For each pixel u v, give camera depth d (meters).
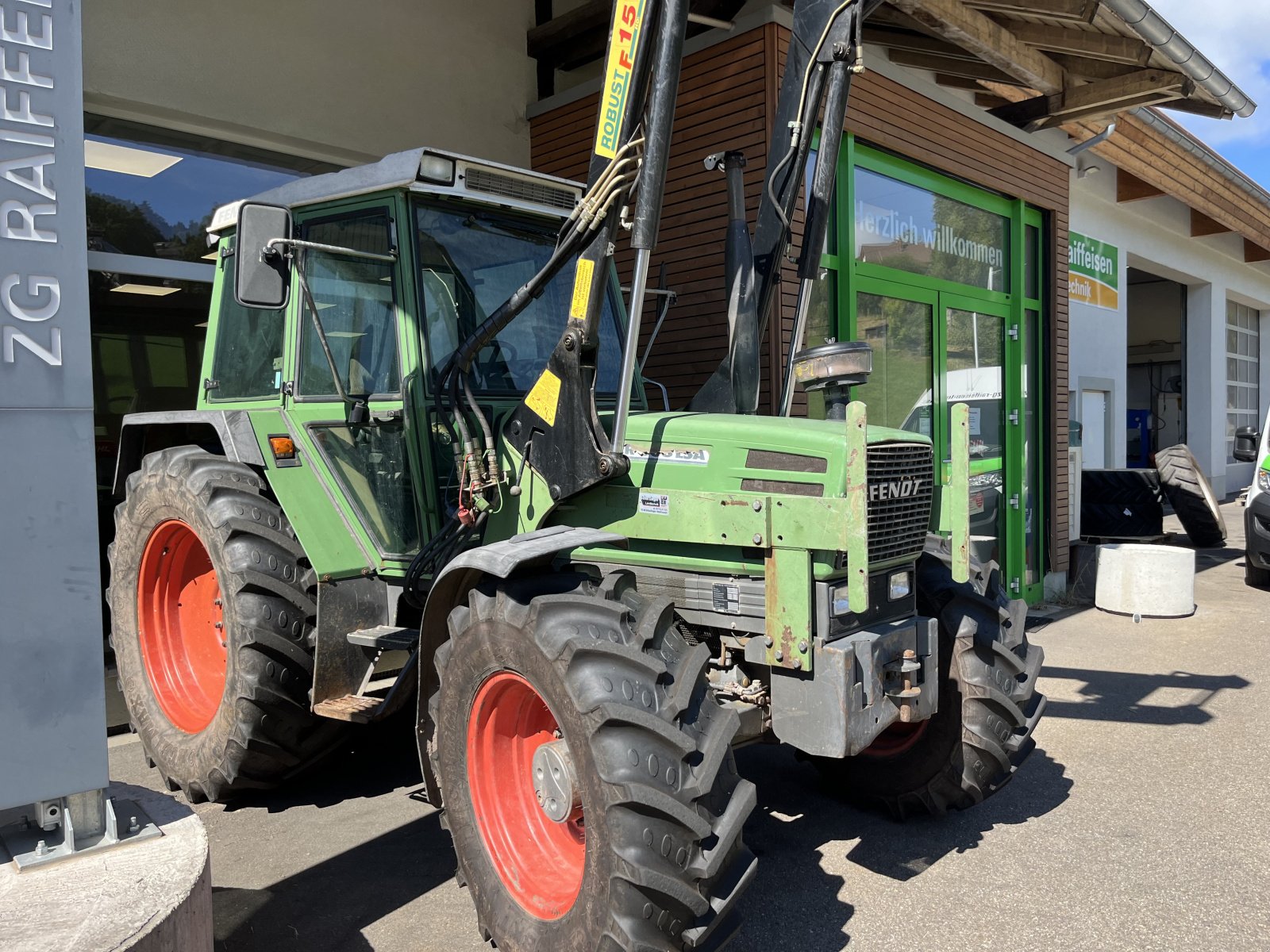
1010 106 7.70
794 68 3.71
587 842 2.29
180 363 6.22
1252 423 20.06
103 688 2.22
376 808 3.84
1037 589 8.25
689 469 2.96
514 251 3.62
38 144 2.12
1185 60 5.91
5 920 1.90
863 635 2.74
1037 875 3.21
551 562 2.72
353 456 3.56
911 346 6.87
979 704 3.37
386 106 6.47
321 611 3.38
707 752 2.33
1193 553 7.55
